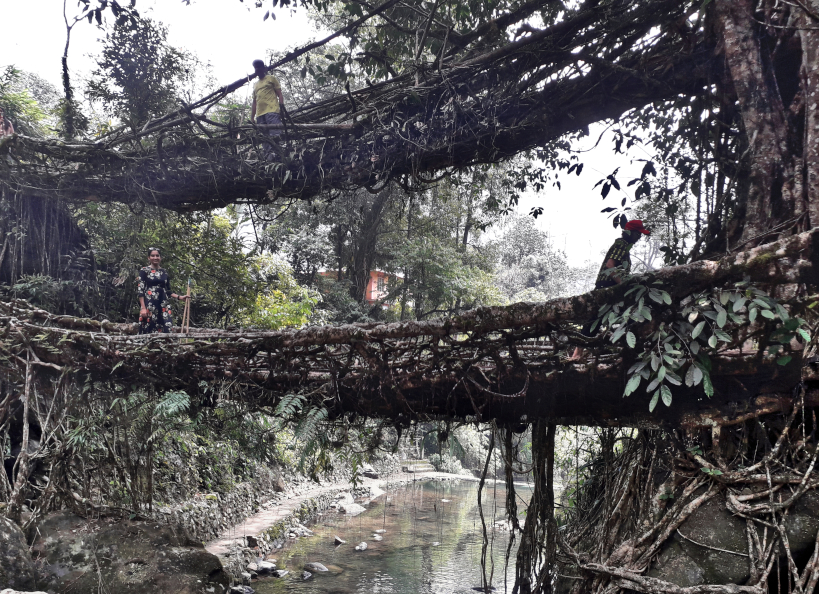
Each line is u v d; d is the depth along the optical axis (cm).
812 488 357
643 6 507
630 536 423
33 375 565
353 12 644
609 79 543
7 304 622
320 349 480
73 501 567
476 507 1480
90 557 521
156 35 802
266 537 1011
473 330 416
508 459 511
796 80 455
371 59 686
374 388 491
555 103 564
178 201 751
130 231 982
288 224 1766
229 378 525
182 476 921
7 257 777
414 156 630
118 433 619
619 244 483
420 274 1695
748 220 438
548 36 547
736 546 355
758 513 360
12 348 557
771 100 440
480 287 1755
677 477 402
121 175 742
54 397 550
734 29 453
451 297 1642
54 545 522
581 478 618
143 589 510
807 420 376
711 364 368
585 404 447
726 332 363
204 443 1026
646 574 376
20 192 765
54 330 554
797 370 369
